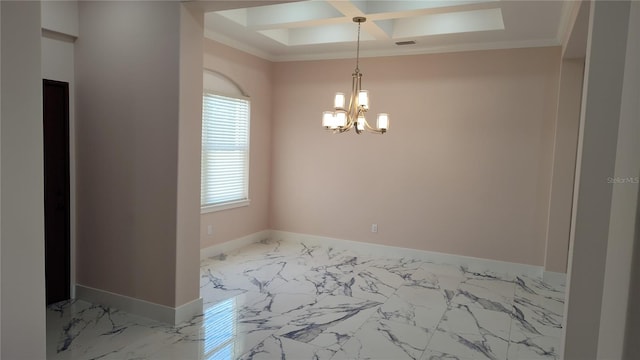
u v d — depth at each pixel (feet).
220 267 16.70
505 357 10.20
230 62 18.03
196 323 11.57
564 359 6.52
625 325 3.14
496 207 17.12
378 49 18.53
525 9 12.73
